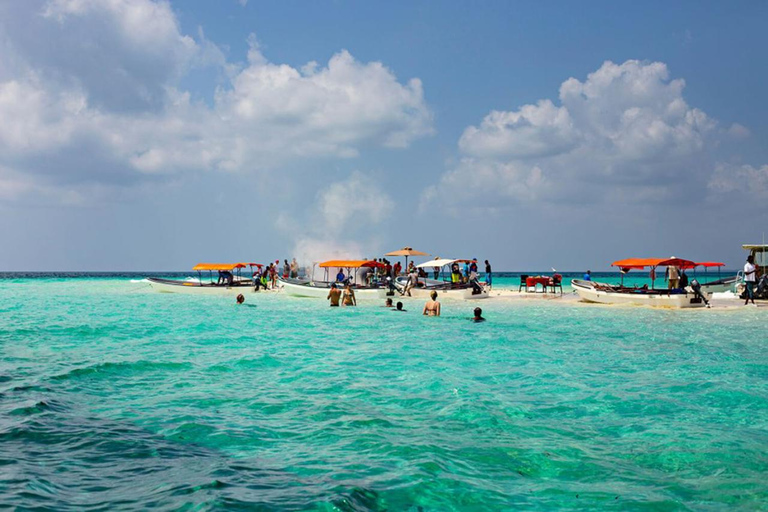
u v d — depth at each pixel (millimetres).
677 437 6812
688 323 19641
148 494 4828
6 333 16406
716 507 4832
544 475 5543
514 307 26281
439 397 8805
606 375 10625
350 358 12562
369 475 5406
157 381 9906
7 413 7383
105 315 22922
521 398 8781
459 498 4918
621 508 4789
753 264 26562
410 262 37719
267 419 7449
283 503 4629
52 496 4723
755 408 8227
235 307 27203
